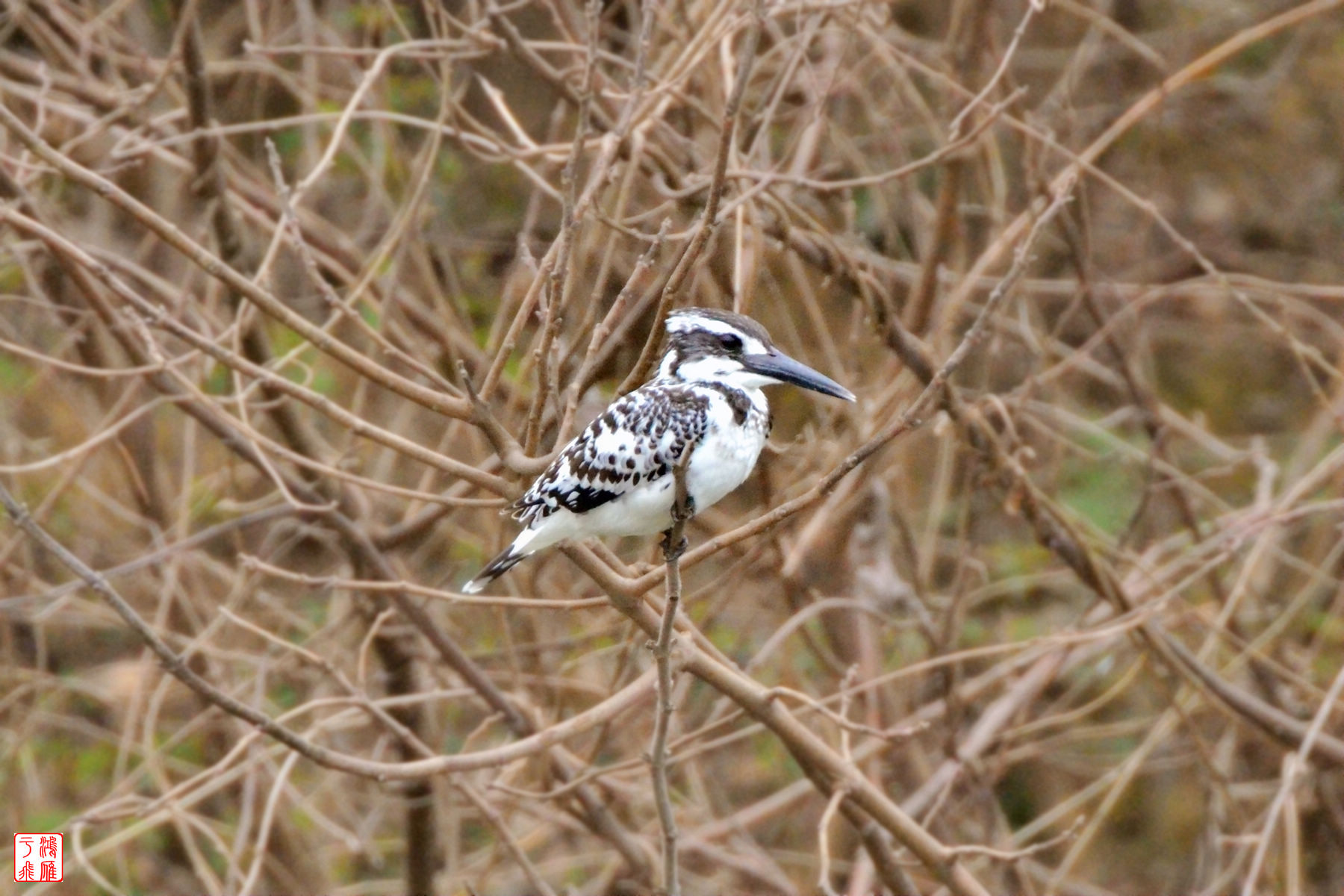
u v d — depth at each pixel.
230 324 11.91
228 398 9.93
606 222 8.73
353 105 9.98
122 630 14.66
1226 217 18.30
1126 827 16.14
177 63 11.51
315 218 12.94
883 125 12.55
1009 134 15.09
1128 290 13.36
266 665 11.38
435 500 8.61
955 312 10.91
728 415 7.83
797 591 11.72
